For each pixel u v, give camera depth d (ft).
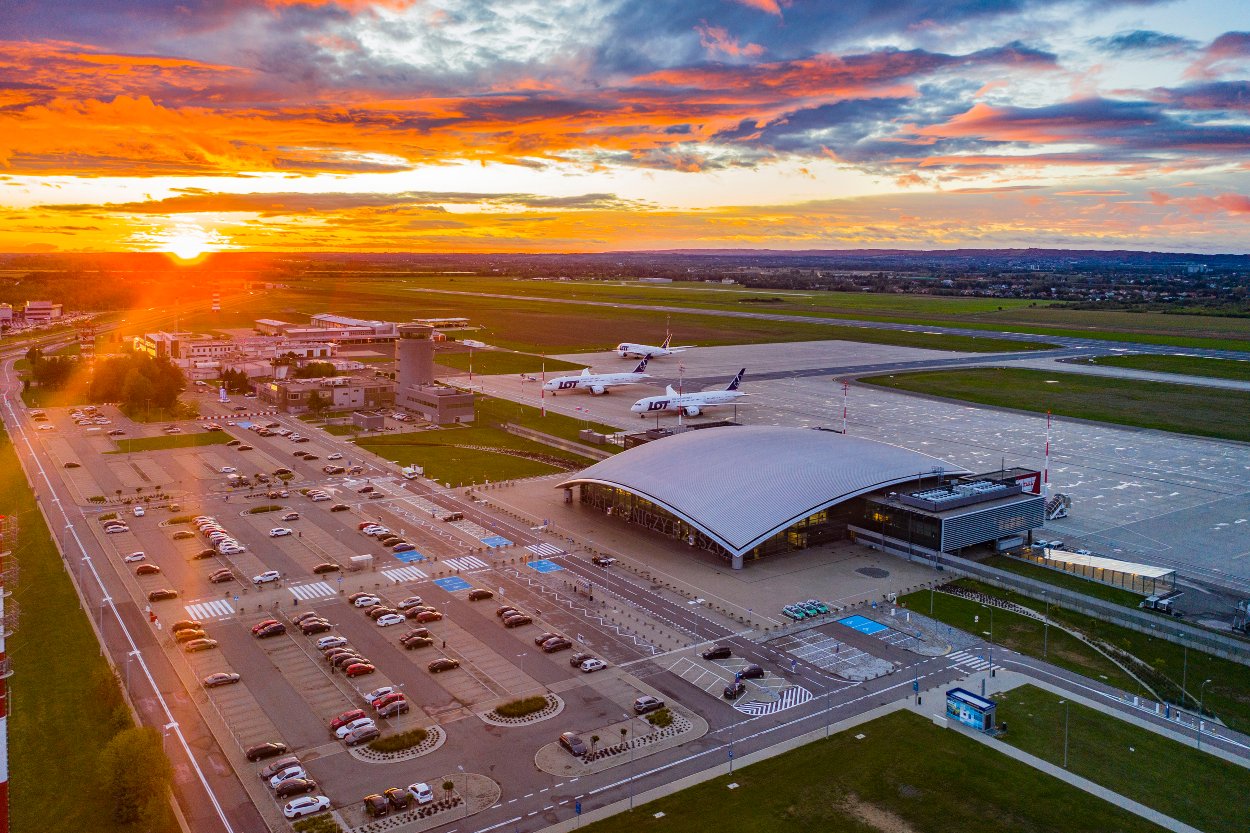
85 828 216.13
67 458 600.80
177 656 310.65
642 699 276.82
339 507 488.85
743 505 415.64
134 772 217.97
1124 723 269.85
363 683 292.40
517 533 451.53
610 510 482.28
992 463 603.26
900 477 448.24
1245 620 343.67
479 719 269.85
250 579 384.68
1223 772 242.78
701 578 391.24
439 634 331.16
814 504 419.33
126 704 271.90
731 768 243.40
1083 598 360.89
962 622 346.33
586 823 218.38
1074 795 231.50
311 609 353.31
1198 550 434.71
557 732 262.26
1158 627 336.49
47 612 347.56
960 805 226.58
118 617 343.26
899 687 292.61
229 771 241.55
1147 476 577.43
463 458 611.47
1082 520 484.74
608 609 355.77
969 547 424.46
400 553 419.74
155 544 428.15
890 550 427.33
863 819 220.43
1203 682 297.12
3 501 499.10
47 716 269.64
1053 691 290.56
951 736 261.03
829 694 287.48
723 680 297.12
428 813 222.48
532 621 342.64
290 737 259.19
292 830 215.51
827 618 348.79
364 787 234.38
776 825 217.77
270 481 545.03
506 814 222.07
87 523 459.73
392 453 624.18
